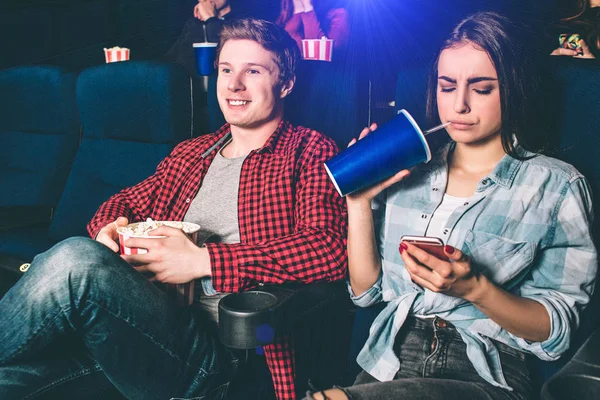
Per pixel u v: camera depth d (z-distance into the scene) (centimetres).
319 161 123
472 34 92
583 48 139
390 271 105
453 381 87
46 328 97
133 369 103
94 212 179
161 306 104
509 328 88
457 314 95
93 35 312
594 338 74
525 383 92
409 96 115
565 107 98
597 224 96
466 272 82
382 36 229
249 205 126
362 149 92
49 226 196
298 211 123
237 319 89
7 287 165
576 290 92
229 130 140
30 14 286
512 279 94
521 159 96
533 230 94
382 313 102
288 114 139
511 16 145
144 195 144
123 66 167
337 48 230
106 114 176
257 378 117
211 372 109
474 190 100
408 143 89
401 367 97
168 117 161
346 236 120
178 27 323
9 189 207
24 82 205
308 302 106
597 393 65
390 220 106
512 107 93
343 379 125
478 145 100
